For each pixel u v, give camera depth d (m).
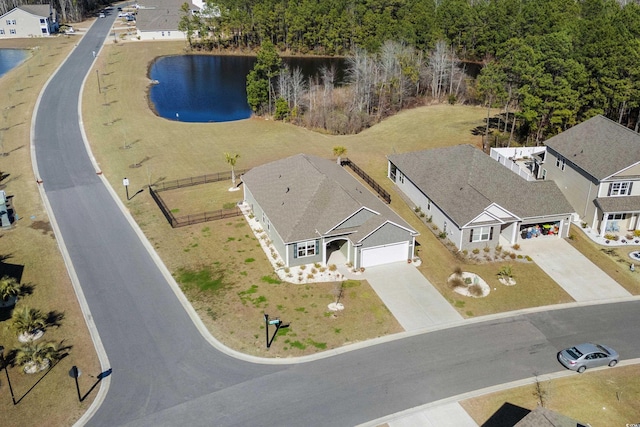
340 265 44.09
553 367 33.91
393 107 86.19
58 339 35.59
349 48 121.62
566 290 41.50
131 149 68.38
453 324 37.56
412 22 109.25
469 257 45.47
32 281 41.56
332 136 74.56
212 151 68.38
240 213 52.12
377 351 34.91
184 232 48.72
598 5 107.50
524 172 57.22
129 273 42.75
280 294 40.28
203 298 39.78
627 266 44.47
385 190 57.19
